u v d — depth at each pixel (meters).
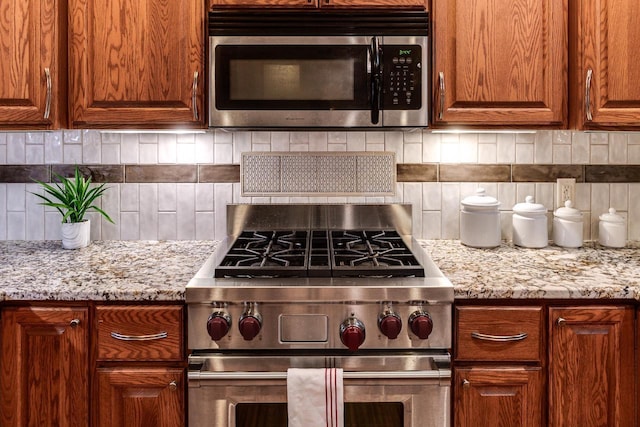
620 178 1.82
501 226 1.85
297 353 1.22
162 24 1.48
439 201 1.84
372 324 1.21
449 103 1.50
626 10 1.47
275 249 1.58
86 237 1.72
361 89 1.46
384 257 1.42
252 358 1.20
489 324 1.22
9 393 1.22
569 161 1.82
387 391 1.20
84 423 1.22
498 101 1.50
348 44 1.46
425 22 1.46
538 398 1.23
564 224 1.71
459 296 1.21
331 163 1.83
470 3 1.49
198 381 1.19
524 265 1.44
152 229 1.84
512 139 1.82
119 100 1.49
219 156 1.82
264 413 1.24
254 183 1.83
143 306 1.22
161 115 1.50
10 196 1.81
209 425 1.21
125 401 1.23
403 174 1.83
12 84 1.46
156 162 1.82
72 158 1.81
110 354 1.22
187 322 1.22
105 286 1.23
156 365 1.23
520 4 1.49
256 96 1.47
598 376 1.23
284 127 1.49
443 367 1.20
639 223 1.82
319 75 1.46
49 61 1.45
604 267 1.42
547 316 1.23
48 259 1.53
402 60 1.46
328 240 1.64
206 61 1.50
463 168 1.83
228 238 1.82
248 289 1.19
